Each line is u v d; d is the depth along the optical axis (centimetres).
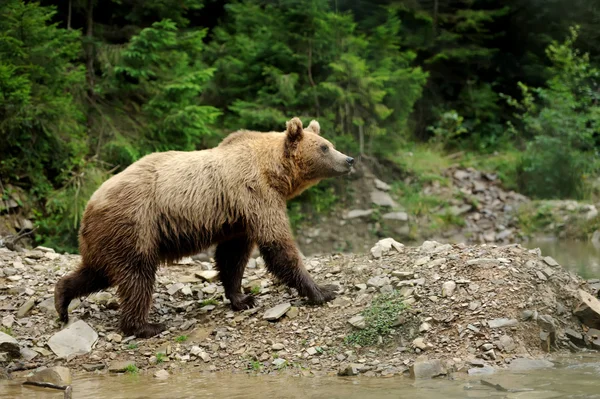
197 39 1559
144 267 707
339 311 720
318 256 919
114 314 780
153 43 1453
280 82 1698
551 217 1755
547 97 2006
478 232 1736
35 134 1364
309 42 1759
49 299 791
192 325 740
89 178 1385
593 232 1688
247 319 736
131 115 1567
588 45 2408
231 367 653
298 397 552
